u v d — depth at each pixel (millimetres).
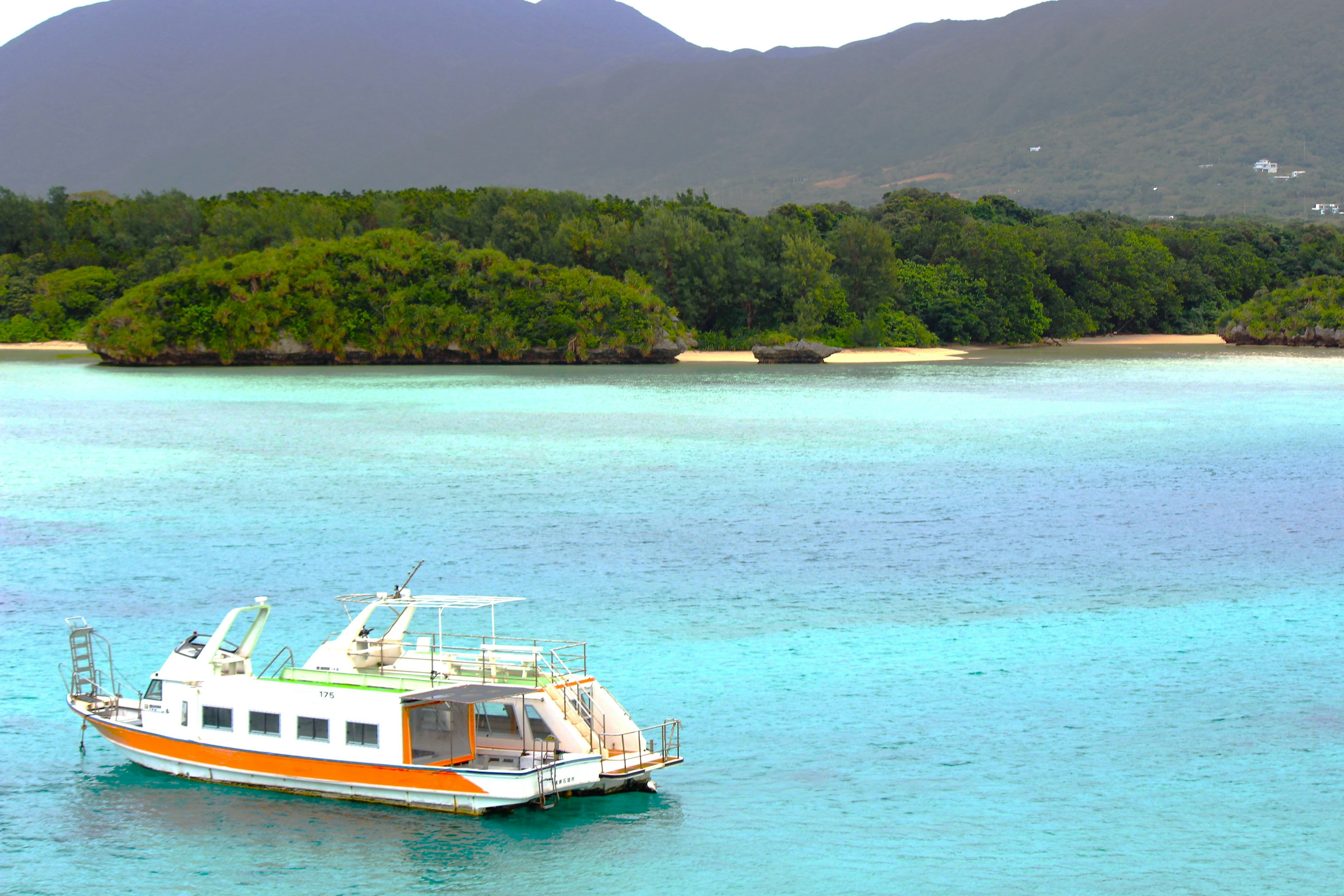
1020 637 43875
